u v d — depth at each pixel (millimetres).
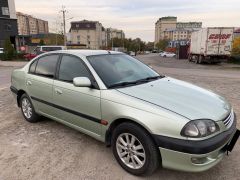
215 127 2928
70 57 4262
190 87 3908
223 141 2957
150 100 3178
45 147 4141
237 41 28375
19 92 5457
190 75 14727
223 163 3576
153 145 3010
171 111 2953
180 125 2814
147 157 3064
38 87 4707
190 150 2758
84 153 3912
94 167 3508
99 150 4012
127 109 3189
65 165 3568
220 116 3074
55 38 66750
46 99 4574
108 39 127062
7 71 17016
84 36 111812
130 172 3326
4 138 4531
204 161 2891
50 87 4398
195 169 2838
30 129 4957
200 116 2912
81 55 4129
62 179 3240
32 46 54719
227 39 25484
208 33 25312
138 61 4785
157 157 3031
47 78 4543
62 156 3828
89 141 4352
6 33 49031
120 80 3816
